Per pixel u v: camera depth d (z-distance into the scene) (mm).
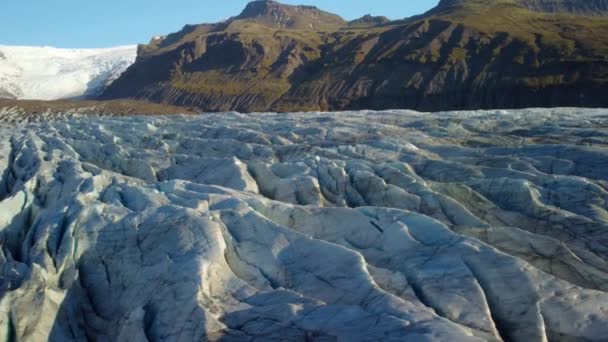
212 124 33906
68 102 105875
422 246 12898
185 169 22062
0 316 12398
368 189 17703
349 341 9828
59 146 27844
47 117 83188
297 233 13797
